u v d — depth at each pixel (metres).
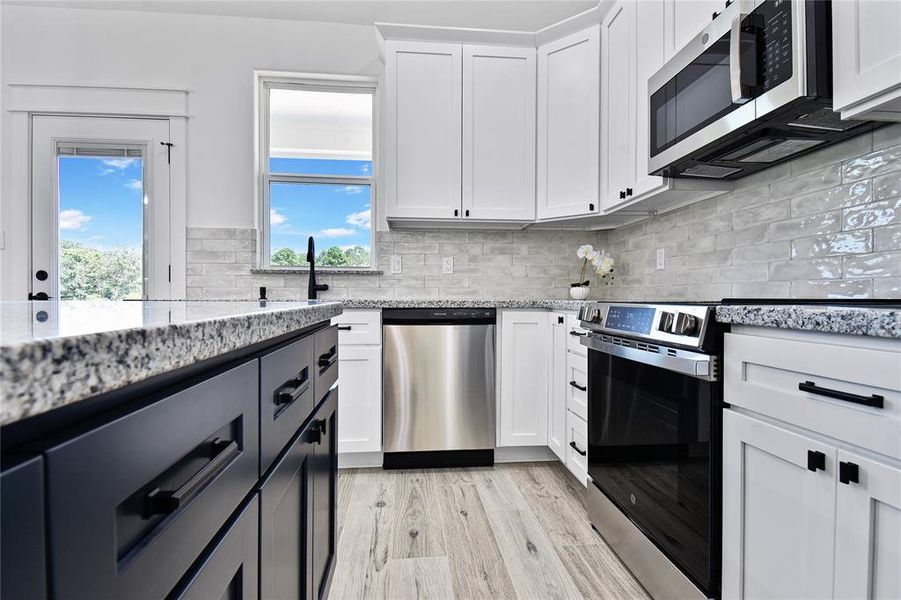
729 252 1.82
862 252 1.27
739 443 0.99
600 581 1.41
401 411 2.30
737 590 0.99
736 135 1.32
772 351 0.90
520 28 2.85
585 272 2.94
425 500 1.96
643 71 1.94
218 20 2.79
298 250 2.94
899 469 0.66
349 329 2.28
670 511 1.23
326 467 1.14
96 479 0.30
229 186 2.80
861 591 0.71
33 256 2.66
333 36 2.86
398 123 2.51
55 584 0.26
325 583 1.13
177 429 0.40
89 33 2.70
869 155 1.26
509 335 2.36
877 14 0.95
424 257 2.87
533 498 1.99
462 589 1.37
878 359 0.69
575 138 2.44
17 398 0.23
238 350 0.57
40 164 2.67
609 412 1.59
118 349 0.30
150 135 2.74
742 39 1.23
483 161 2.55
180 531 0.40
